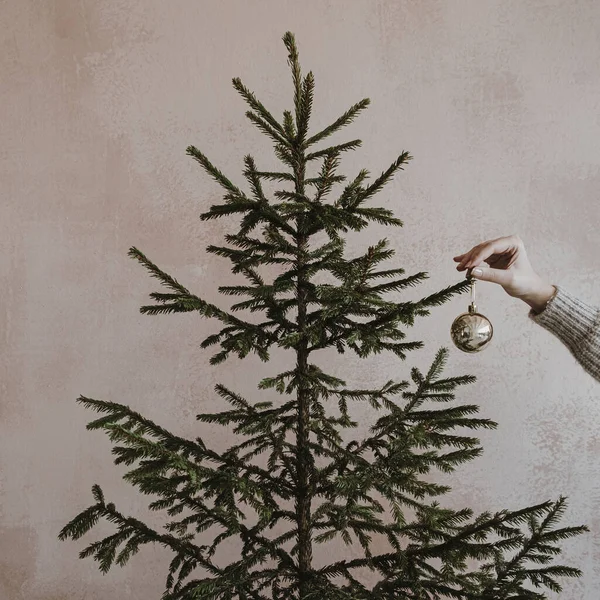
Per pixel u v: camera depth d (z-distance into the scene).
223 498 1.00
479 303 1.80
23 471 1.89
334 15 1.84
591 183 1.79
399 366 1.82
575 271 1.79
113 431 0.86
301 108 1.05
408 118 1.82
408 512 1.80
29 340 1.88
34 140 1.89
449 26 1.82
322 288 1.05
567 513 1.79
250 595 1.17
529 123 1.80
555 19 1.79
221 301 1.85
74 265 1.88
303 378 1.10
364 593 1.05
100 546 1.12
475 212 1.81
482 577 1.13
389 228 1.82
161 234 1.87
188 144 1.86
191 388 1.86
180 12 1.87
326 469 1.14
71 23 1.89
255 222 1.09
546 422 1.79
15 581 1.88
